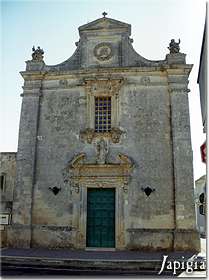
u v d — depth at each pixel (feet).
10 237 72.13
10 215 74.79
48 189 74.49
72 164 73.92
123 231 70.18
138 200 71.26
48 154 76.33
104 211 72.84
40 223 73.15
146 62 77.92
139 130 74.59
